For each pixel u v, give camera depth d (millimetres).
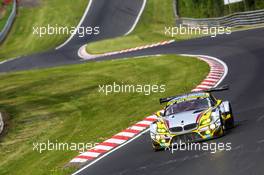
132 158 63000
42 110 107438
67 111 103500
